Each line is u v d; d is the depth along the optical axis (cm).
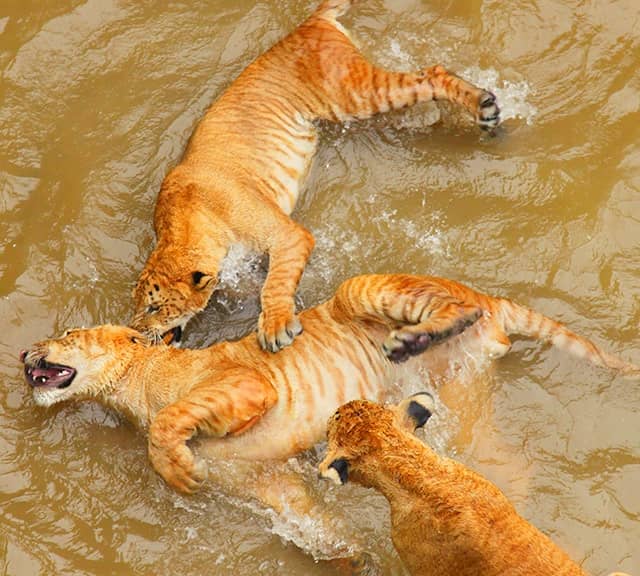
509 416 1055
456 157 1208
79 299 1167
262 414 1000
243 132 1173
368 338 1045
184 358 1058
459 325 973
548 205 1177
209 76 1294
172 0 1340
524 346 1072
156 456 995
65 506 1048
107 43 1314
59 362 1057
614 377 1067
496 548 845
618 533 1002
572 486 1025
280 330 1040
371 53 1288
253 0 1338
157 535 1032
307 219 1194
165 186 1141
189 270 1089
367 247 1175
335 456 905
